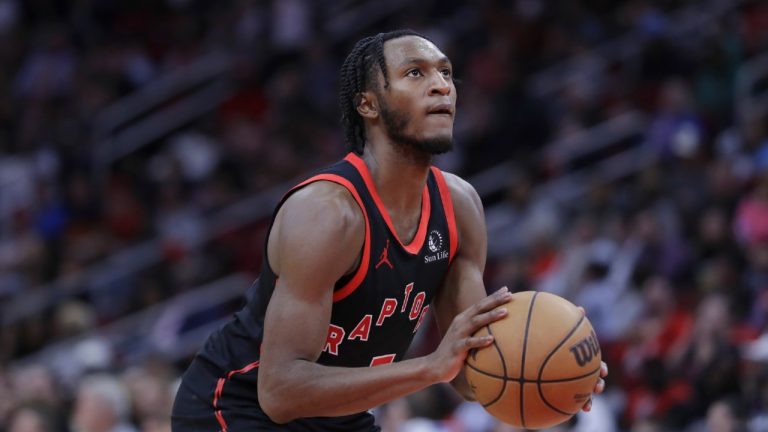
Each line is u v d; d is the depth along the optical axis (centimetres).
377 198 753
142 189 2580
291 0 2812
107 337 2141
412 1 2806
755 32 2566
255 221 2395
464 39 2586
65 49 2931
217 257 2284
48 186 2548
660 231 1872
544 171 2220
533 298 723
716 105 2253
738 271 1731
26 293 2283
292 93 2577
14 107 2883
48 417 1534
